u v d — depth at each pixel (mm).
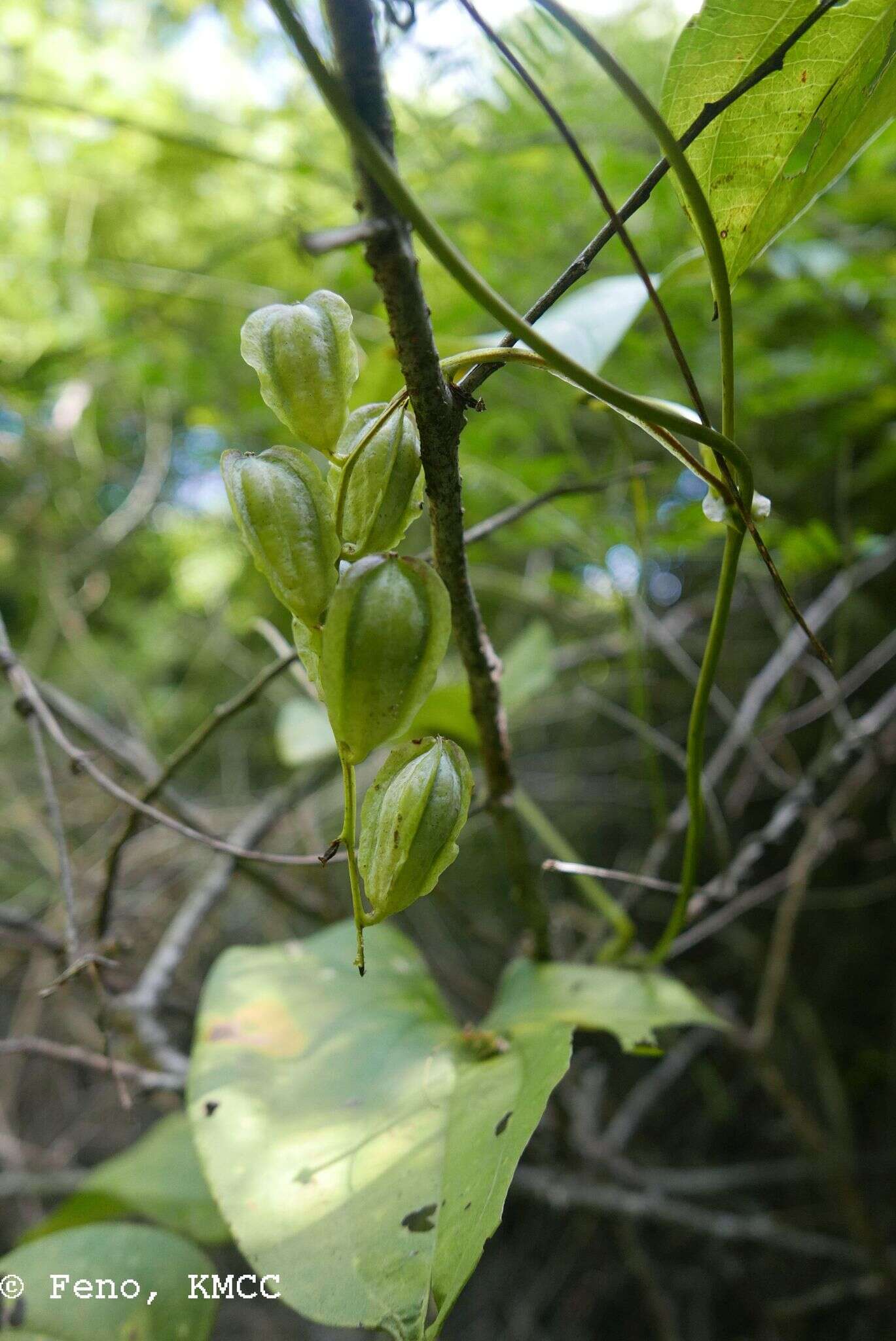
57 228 639
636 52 514
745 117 217
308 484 187
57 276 618
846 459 403
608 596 528
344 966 310
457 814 187
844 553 407
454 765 188
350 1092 263
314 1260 220
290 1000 293
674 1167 663
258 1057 274
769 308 530
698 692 247
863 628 627
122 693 698
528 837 728
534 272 538
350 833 182
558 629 731
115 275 592
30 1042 339
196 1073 270
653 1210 482
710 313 520
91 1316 277
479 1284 681
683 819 385
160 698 858
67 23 573
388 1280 213
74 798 654
